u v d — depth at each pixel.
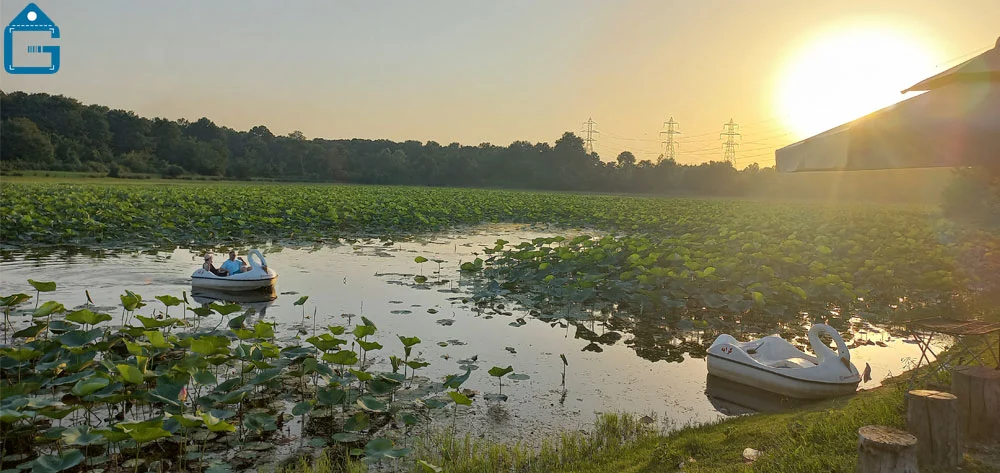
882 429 4.09
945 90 4.31
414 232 25.16
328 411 6.38
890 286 13.25
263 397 6.69
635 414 6.58
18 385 5.40
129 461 5.19
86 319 6.95
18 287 11.57
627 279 13.12
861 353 8.95
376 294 12.32
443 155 107.75
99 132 88.56
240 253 17.30
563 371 7.90
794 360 7.51
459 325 10.05
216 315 10.14
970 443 4.74
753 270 12.94
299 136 115.00
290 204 30.88
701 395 7.20
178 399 5.63
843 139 4.62
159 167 86.25
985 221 23.09
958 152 4.04
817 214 35.16
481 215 32.47
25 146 72.44
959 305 11.37
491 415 6.45
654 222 28.98
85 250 16.48
